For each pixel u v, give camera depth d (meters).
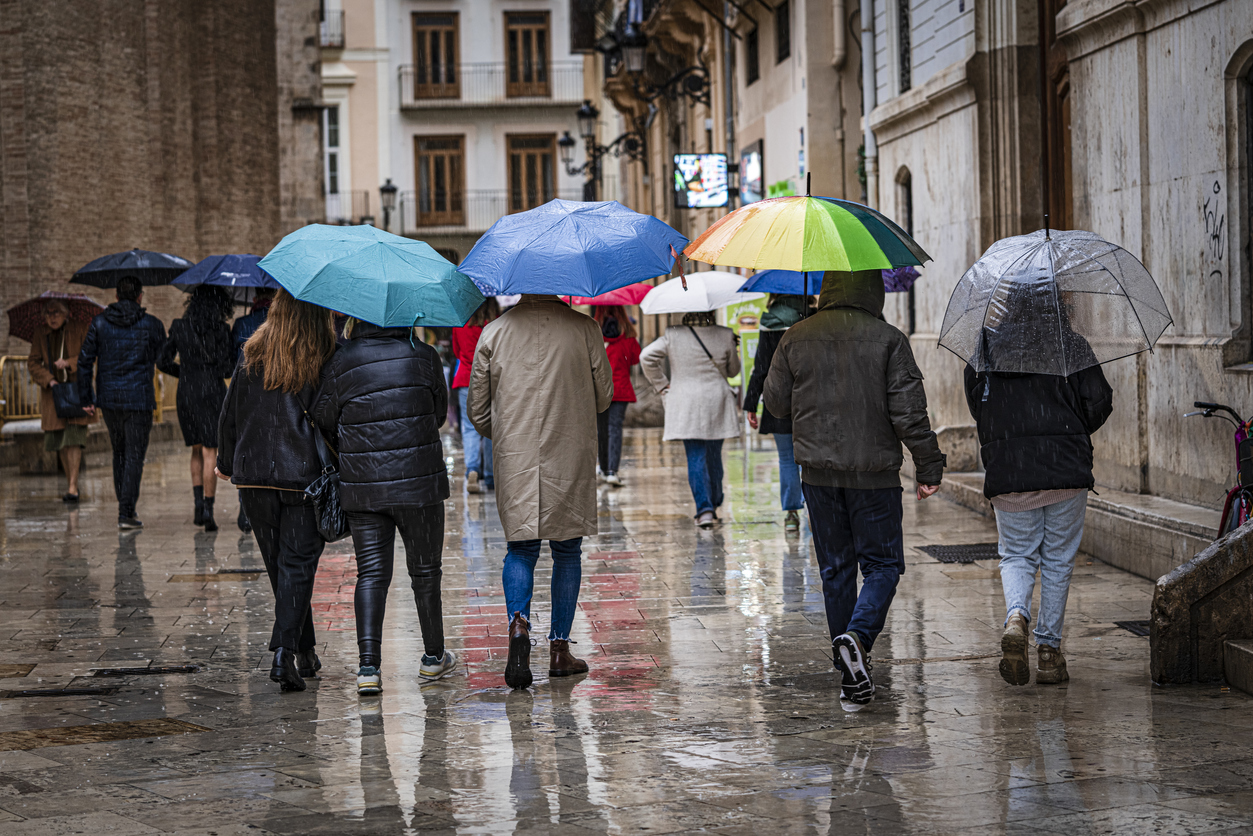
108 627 11.62
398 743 7.98
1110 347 8.85
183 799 6.93
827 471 9.00
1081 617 11.28
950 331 9.06
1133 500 13.84
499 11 75.62
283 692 9.33
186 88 36.56
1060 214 18.22
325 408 9.13
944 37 20.53
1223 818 6.36
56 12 29.91
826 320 9.00
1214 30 12.85
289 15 48.94
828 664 9.91
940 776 7.11
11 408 25.83
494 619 11.80
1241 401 12.41
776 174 32.00
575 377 9.34
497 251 9.21
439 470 9.31
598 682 9.48
